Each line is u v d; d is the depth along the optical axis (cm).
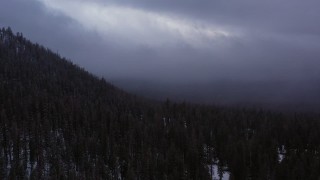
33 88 14938
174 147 11400
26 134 11738
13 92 13850
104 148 11462
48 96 14538
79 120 13138
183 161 10906
